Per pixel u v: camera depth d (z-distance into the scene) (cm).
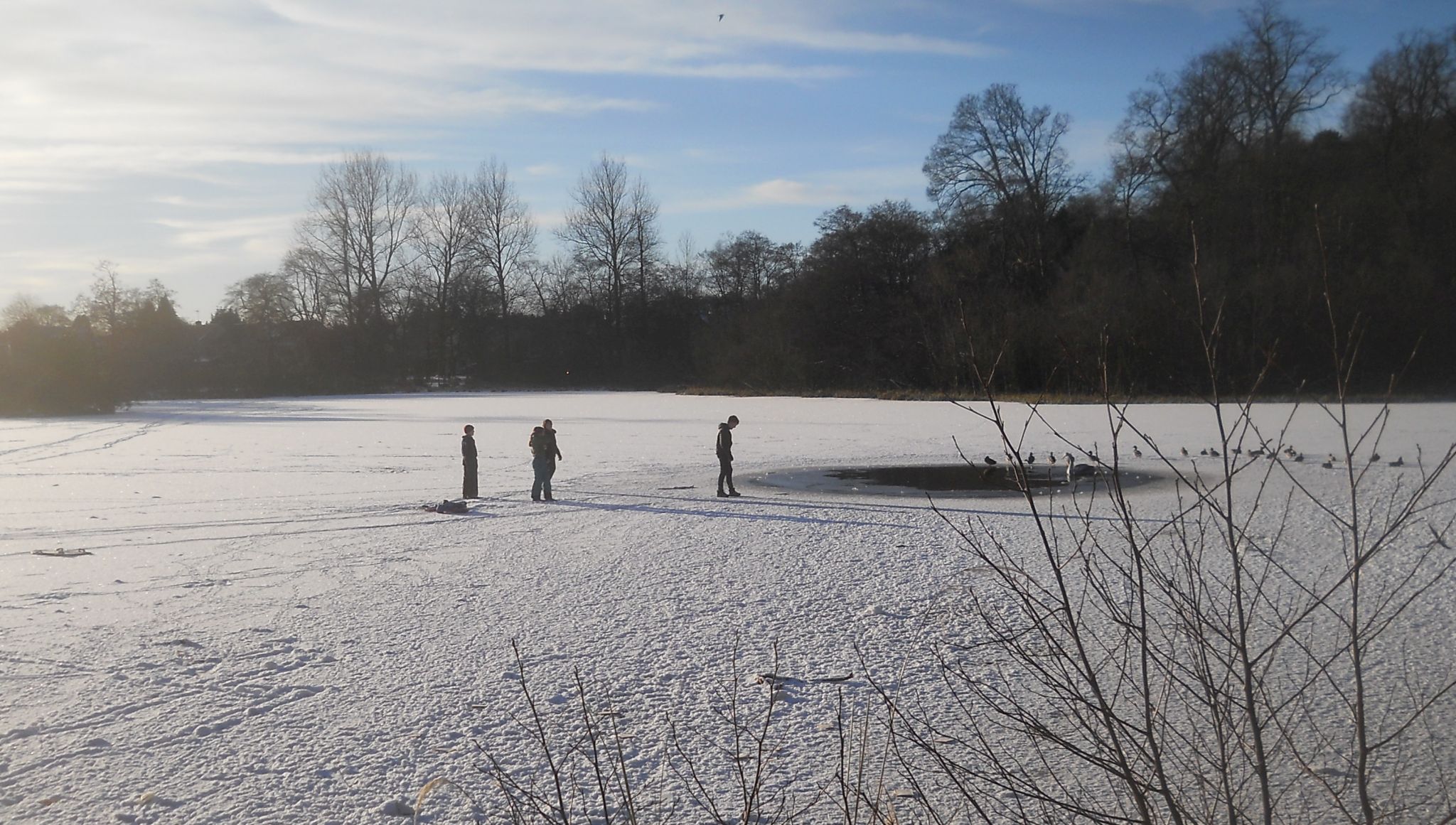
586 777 518
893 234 6744
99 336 6319
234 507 1631
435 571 1077
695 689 656
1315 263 3691
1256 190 4594
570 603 911
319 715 621
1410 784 459
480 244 8406
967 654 707
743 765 527
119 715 625
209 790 510
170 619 870
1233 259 4353
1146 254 5028
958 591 908
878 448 2608
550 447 1698
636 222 8500
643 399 6431
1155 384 3756
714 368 7538
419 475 2141
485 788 507
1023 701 598
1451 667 629
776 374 6806
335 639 798
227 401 6919
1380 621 732
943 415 3928
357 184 7956
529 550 1205
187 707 639
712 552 1166
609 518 1476
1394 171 4731
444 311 8375
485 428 3725
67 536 1339
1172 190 5138
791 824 453
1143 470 1958
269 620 862
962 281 4981
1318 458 1998
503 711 622
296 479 2075
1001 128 5738
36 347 5128
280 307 8244
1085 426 2989
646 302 8581
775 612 859
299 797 502
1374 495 1397
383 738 580
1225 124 5200
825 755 539
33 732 596
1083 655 319
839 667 698
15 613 896
